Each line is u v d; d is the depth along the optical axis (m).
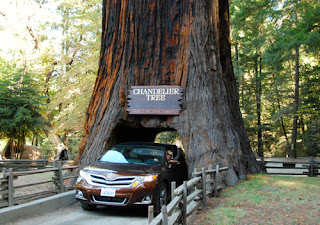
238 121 12.12
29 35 26.03
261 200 6.89
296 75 27.16
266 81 34.19
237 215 5.73
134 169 6.84
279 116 27.58
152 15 10.84
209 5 10.75
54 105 21.66
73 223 6.03
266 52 21.80
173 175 8.02
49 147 26.03
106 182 6.50
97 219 6.37
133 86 10.55
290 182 9.12
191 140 9.73
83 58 22.94
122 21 11.18
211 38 10.62
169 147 8.76
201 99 9.99
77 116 20.62
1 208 6.24
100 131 10.76
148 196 6.44
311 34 15.60
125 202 6.35
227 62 12.50
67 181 10.30
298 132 40.47
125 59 10.98
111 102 10.93
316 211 5.93
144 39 10.84
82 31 23.55
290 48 17.61
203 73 10.21
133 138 12.73
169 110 10.13
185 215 5.00
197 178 6.07
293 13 19.03
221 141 9.55
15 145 24.20
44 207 7.01
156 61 10.71
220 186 8.24
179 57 10.55
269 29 21.34
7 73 25.58
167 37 10.76
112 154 8.05
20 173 6.79
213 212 6.01
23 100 21.91
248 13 21.94
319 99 26.34
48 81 28.22
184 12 10.72
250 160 11.41
